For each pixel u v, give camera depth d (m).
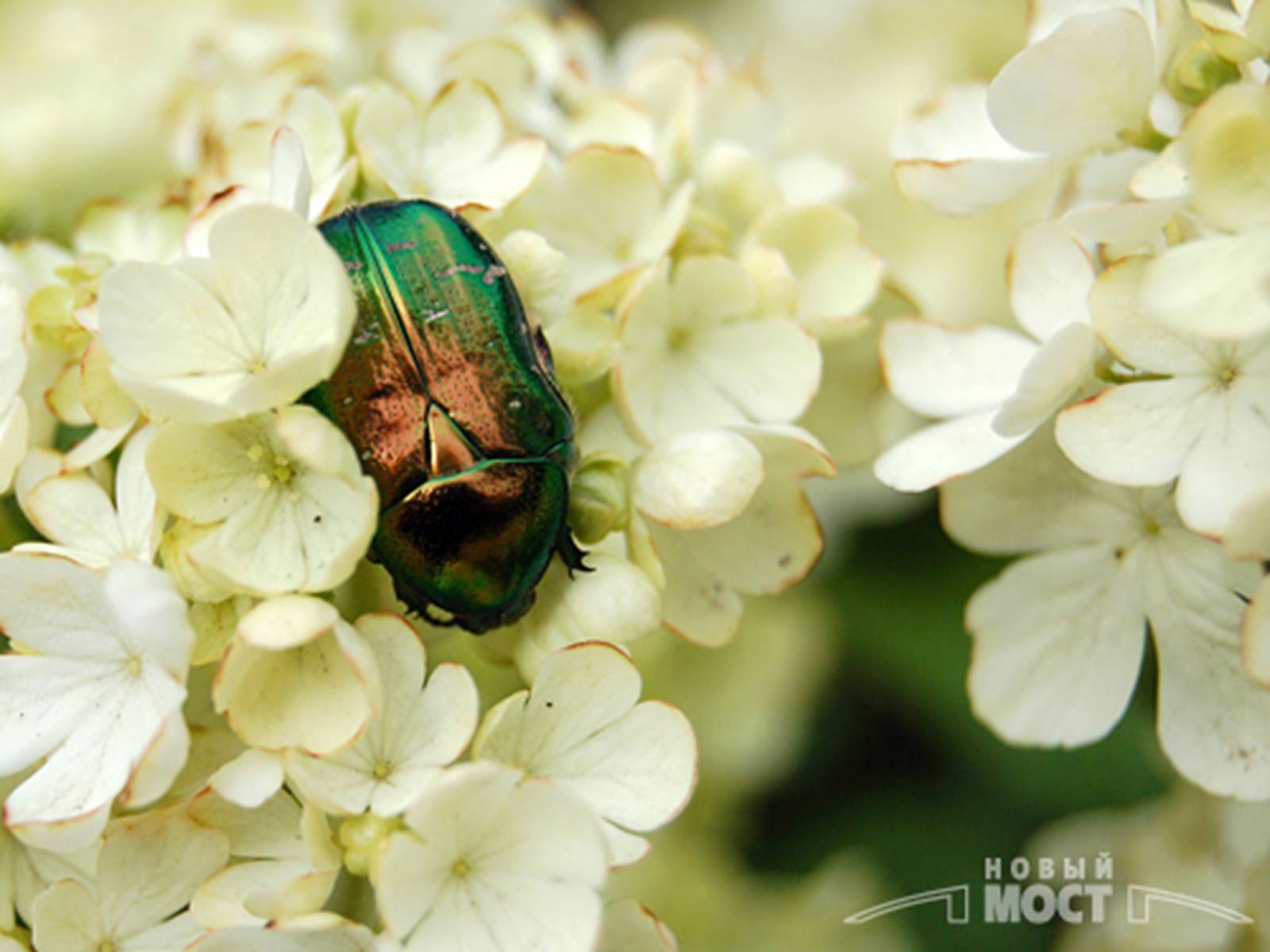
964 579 0.15
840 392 0.12
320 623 0.10
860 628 0.15
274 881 0.10
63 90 0.14
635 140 0.12
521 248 0.11
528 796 0.10
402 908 0.10
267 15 0.14
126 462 0.10
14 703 0.10
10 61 0.15
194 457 0.10
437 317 0.10
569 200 0.12
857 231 0.12
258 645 0.10
